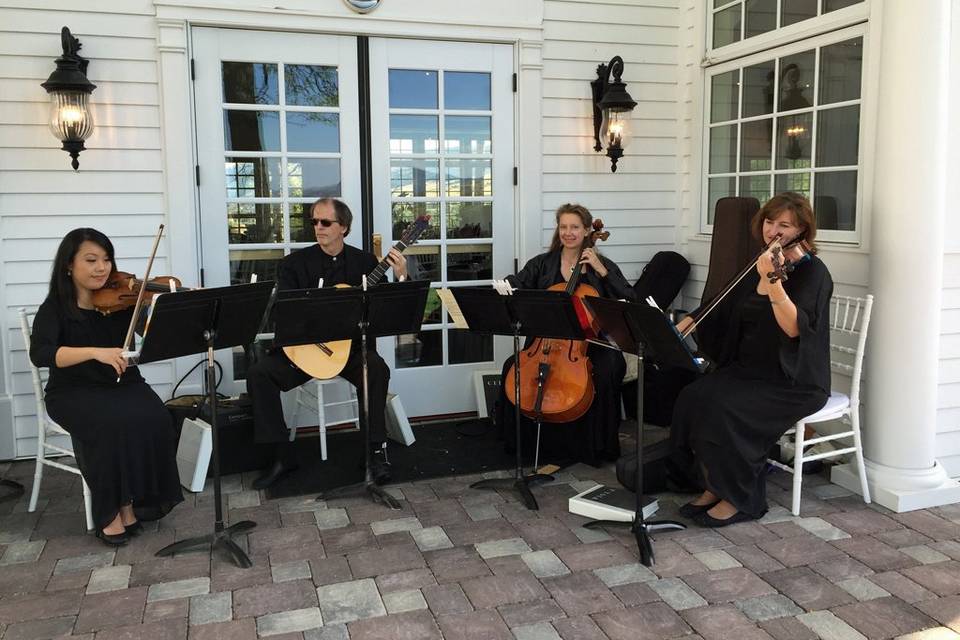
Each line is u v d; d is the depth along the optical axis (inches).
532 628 91.7
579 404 137.7
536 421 147.1
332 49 161.9
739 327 124.6
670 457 131.9
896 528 118.8
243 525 118.1
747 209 151.7
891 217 125.2
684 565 107.1
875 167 128.3
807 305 114.2
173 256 154.4
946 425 137.5
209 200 158.1
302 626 92.5
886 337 127.5
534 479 138.3
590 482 139.6
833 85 147.2
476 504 129.3
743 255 152.2
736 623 92.7
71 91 140.2
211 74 155.4
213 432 110.9
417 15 163.9
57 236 148.7
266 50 157.8
